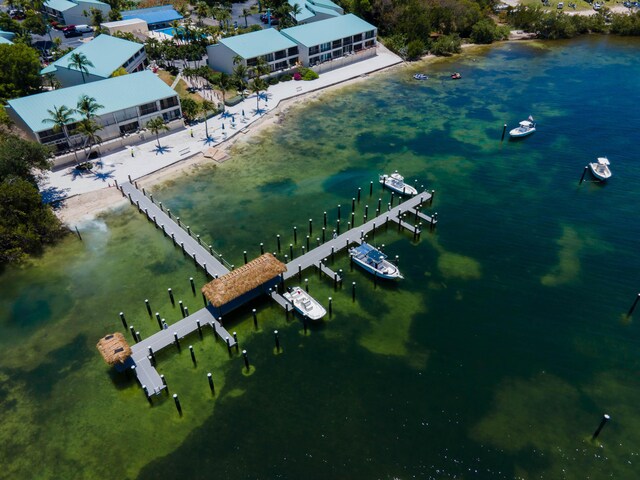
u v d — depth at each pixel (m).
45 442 43.53
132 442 43.53
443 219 72.06
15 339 53.31
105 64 103.62
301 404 46.59
